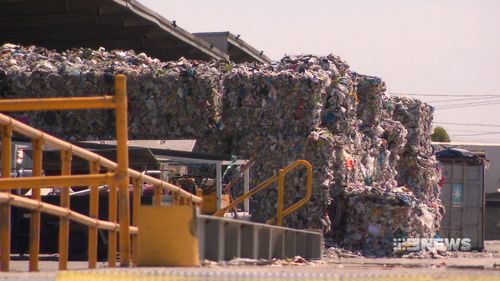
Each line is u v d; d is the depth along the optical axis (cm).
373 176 11181
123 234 3853
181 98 9850
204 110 9819
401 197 9556
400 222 9531
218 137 9906
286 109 9844
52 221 6562
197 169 9644
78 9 14975
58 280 3100
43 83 9800
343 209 9838
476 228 12594
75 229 6500
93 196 4488
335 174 9931
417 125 12812
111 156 7450
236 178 8831
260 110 9850
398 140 11944
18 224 6562
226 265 3909
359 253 9294
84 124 9850
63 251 4166
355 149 10600
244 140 9875
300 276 3094
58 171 7462
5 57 10200
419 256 9244
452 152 12756
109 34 16288
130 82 9869
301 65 10256
